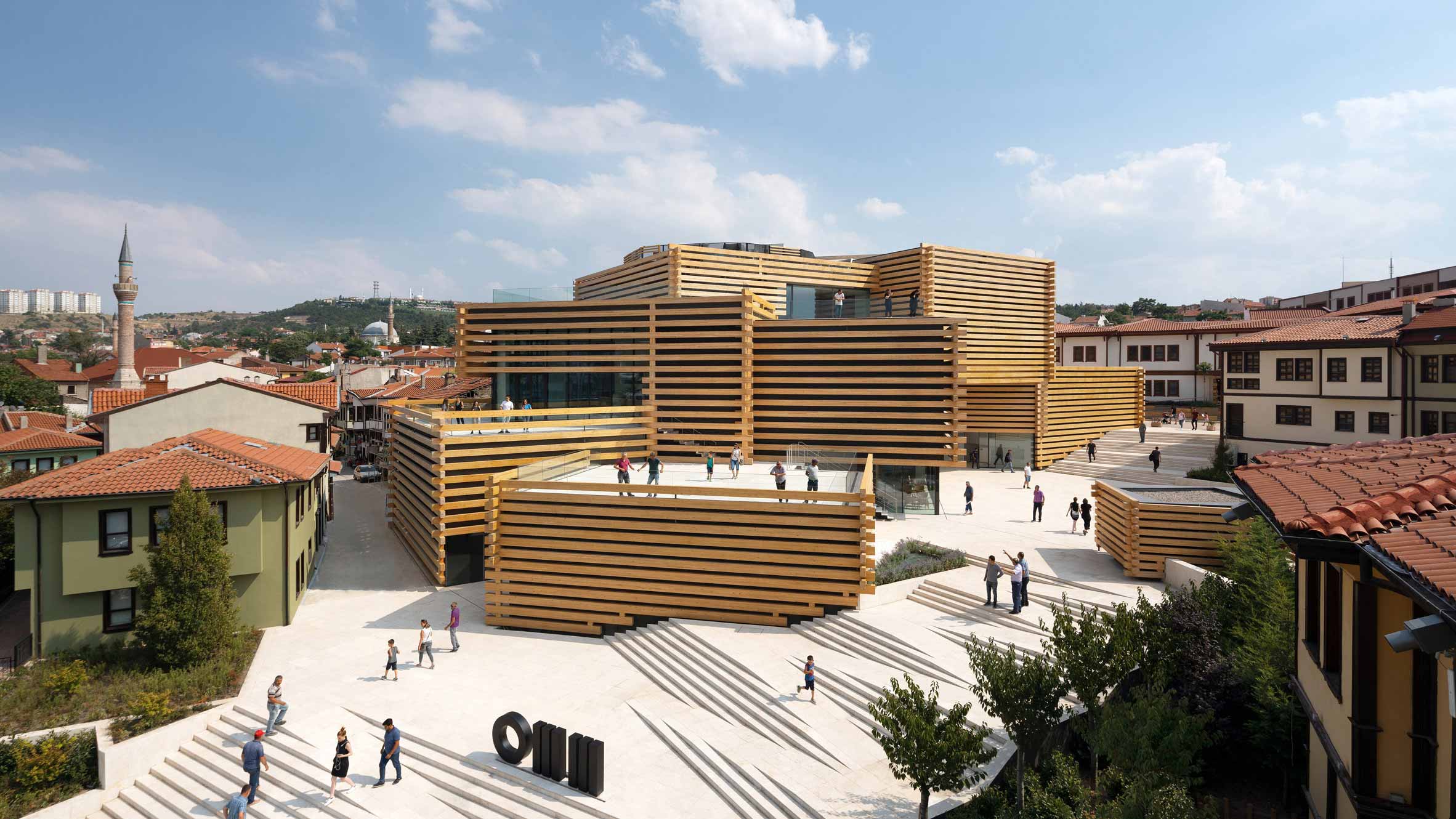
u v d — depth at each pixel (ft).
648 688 75.00
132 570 80.28
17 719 68.69
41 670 77.71
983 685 49.39
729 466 116.67
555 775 58.18
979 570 91.81
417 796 59.41
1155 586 83.66
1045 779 51.96
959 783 45.85
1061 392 175.52
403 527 134.72
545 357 128.16
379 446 244.42
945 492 144.77
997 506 130.62
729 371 120.57
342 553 128.77
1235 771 56.13
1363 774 31.60
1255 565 68.85
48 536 82.74
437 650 84.53
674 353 122.72
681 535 86.38
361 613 97.09
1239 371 152.46
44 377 275.59
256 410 131.23
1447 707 28.48
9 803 60.80
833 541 82.94
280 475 92.43
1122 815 39.06
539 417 113.29
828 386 120.47
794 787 54.13
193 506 80.02
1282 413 145.18
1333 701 36.04
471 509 106.73
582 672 78.84
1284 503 35.50
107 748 64.23
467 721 68.13
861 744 59.77
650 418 121.49
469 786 59.36
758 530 84.17
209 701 73.26
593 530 88.63
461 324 130.21
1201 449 163.12
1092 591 82.79
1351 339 132.98
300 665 80.48
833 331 120.26
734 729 64.90
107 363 300.40
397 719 68.44
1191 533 84.64
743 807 53.62
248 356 437.99
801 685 69.10
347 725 68.18
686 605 85.97
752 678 70.95
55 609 82.84
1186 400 219.00
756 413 121.60
